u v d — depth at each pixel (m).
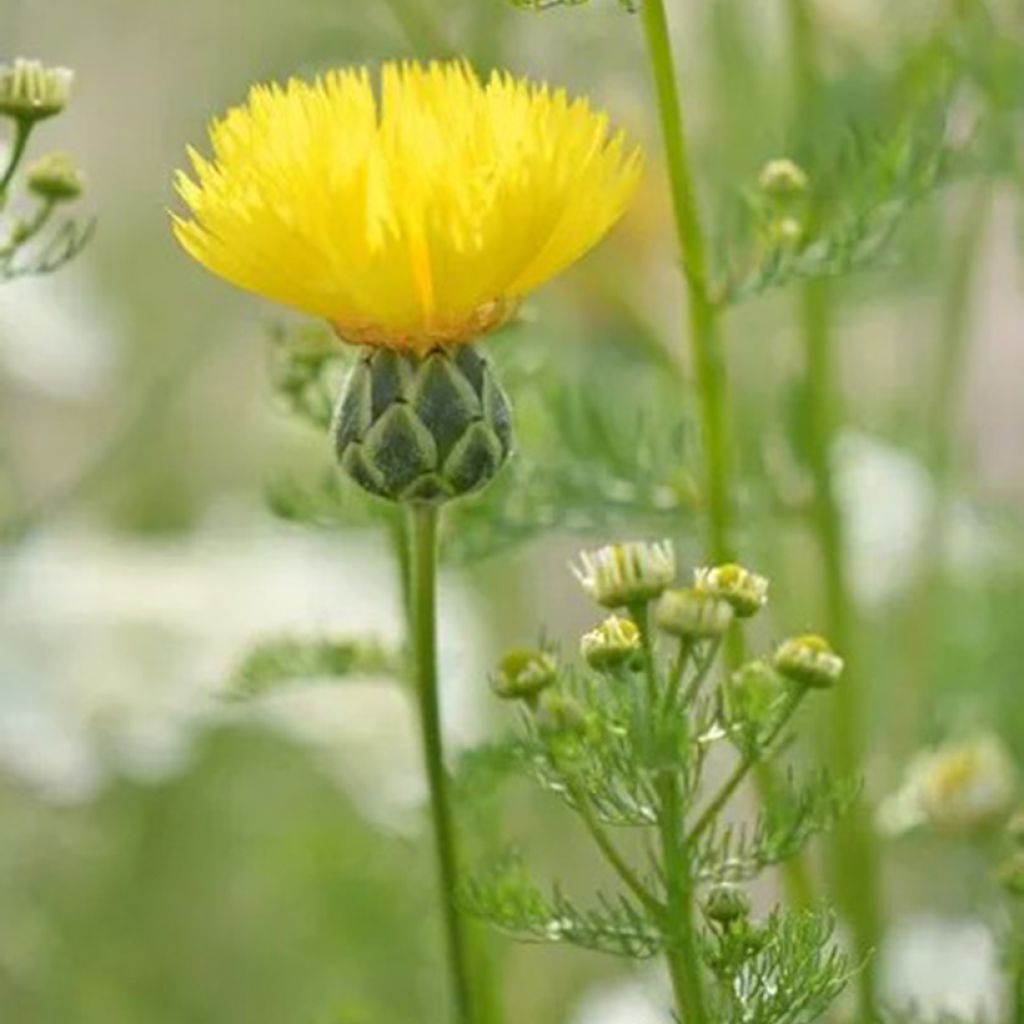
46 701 1.09
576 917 0.79
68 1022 1.11
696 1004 0.78
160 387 1.10
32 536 1.07
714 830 0.79
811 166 0.93
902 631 1.07
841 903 0.94
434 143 0.77
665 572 0.78
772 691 0.79
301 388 0.89
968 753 0.92
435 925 0.93
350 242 0.77
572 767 0.78
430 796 0.82
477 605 1.07
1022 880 0.86
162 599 1.11
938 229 1.03
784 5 0.99
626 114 1.07
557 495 0.93
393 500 0.80
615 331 1.06
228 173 0.78
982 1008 0.90
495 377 0.80
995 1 1.01
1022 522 1.09
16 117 0.83
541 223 0.77
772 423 1.00
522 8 0.80
